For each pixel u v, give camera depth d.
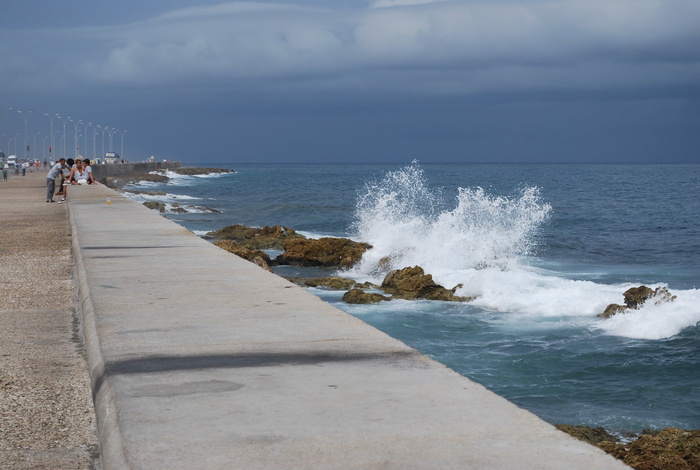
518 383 10.34
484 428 3.44
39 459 3.88
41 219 22.55
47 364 5.73
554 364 11.12
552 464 3.01
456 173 161.12
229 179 122.25
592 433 8.14
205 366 4.58
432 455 3.13
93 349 5.23
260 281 8.07
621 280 20.22
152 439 3.34
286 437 3.36
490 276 17.58
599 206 52.88
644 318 13.11
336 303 15.11
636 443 7.14
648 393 9.90
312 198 63.53
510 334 12.77
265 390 4.07
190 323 5.84
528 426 3.46
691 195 69.50
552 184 95.38
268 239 25.06
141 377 4.35
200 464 3.07
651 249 27.86
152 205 44.66
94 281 8.06
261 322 5.86
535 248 26.39
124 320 5.98
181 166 170.12
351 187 88.19
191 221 39.09
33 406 4.72
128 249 11.35
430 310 14.47
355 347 5.02
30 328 7.07
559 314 14.09
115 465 3.16
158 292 7.34
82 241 12.52
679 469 6.50
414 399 3.87
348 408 3.74
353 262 20.61
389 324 13.43
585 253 26.16
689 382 10.24
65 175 44.22
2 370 5.54
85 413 4.60
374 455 3.14
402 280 16.52
